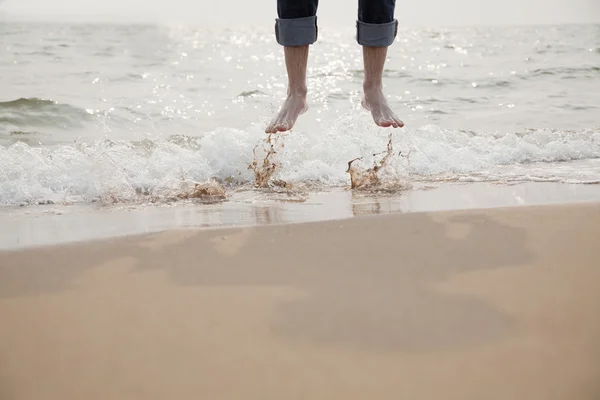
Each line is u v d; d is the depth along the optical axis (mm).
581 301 1138
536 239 1521
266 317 1112
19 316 1156
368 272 1325
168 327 1088
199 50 9445
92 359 986
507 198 2131
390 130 3180
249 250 1519
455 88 5555
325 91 5125
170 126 3848
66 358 993
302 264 1394
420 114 4297
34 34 11688
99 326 1103
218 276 1335
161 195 2420
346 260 1410
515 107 4578
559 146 3176
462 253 1431
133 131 3719
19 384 921
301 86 2539
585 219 1702
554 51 9008
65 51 8547
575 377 891
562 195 2152
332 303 1162
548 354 953
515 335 1014
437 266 1347
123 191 2439
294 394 871
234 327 1076
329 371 925
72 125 3852
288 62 2510
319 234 1637
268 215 1977
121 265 1440
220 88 5477
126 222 1942
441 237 1566
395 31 2529
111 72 6473
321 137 3055
